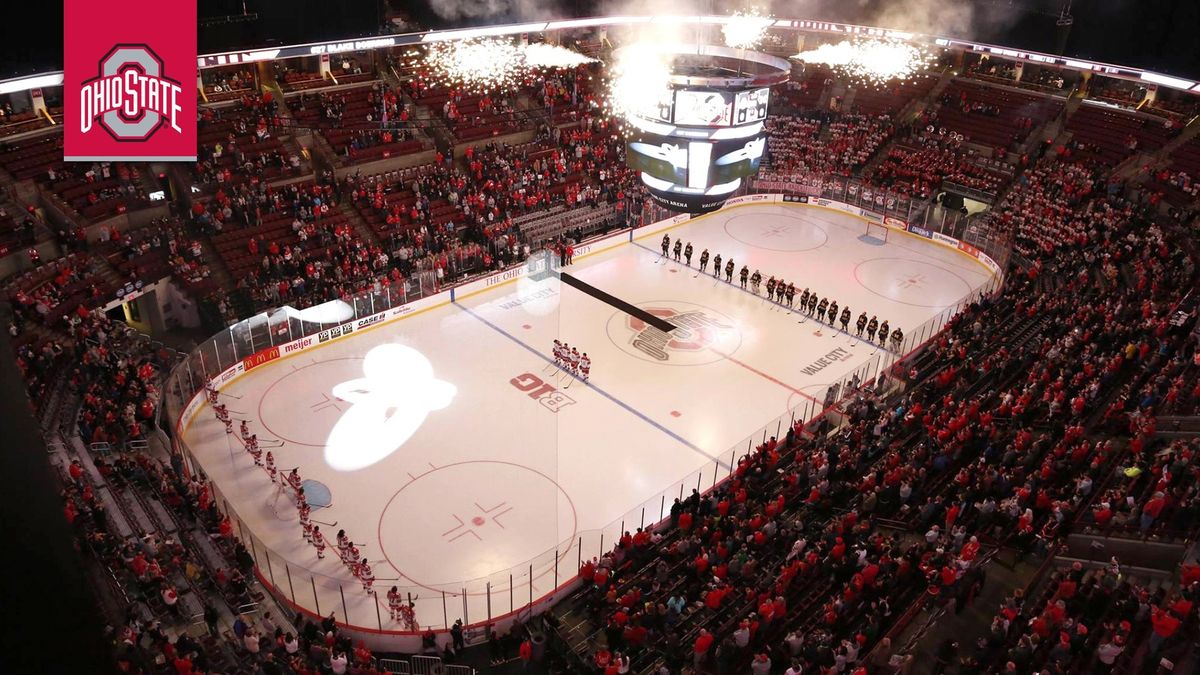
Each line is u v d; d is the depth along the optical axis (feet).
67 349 93.40
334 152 144.25
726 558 69.56
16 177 111.65
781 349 116.88
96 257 108.68
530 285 134.51
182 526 71.31
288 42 127.34
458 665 64.03
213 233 120.16
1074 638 54.34
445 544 78.54
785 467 87.81
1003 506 69.46
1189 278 112.98
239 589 65.10
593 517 82.94
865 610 62.85
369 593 69.31
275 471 83.97
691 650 62.85
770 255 149.38
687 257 142.41
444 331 118.83
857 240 157.07
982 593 63.41
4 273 100.53
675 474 90.02
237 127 136.98
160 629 59.31
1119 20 139.85
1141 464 71.92
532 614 69.72
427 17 140.46
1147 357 92.79
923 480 77.15
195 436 93.20
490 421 98.07
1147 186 146.92
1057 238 137.69
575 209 150.82
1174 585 58.75
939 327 120.37
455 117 156.76
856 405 94.84
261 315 105.60
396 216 133.08
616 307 128.06
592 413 100.53
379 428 95.71
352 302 115.14
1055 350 96.17
